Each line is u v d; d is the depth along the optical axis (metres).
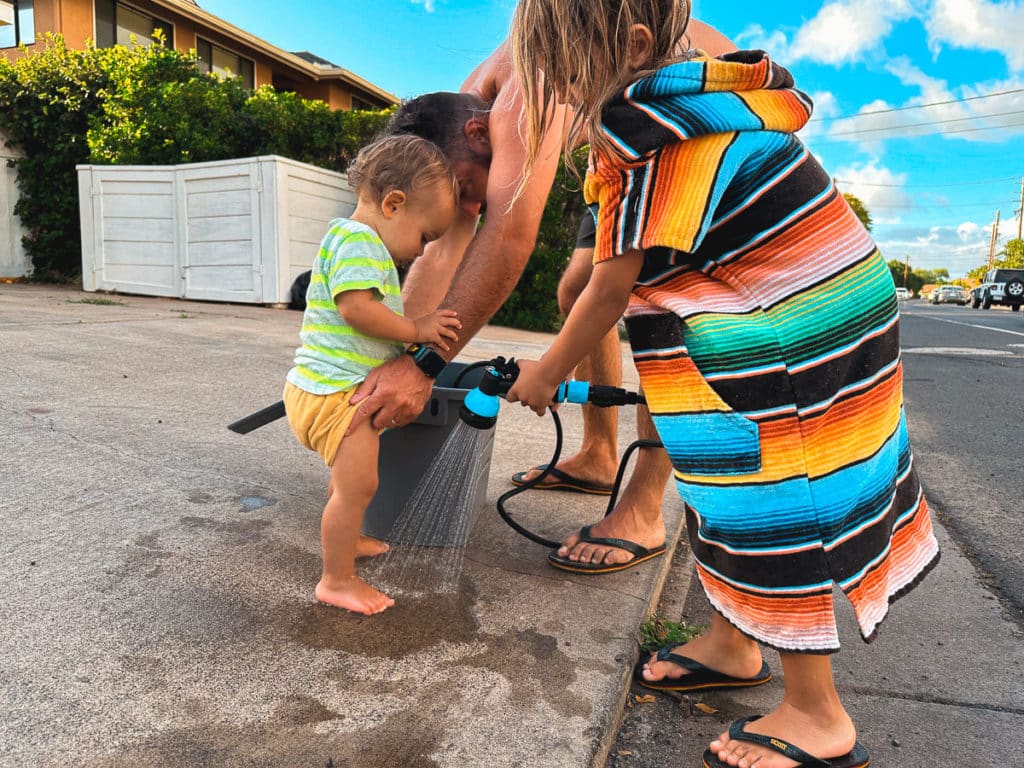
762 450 1.27
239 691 1.38
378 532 2.12
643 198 1.25
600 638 1.68
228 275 8.64
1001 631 1.99
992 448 3.95
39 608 1.61
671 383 1.36
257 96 10.03
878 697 1.67
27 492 2.22
